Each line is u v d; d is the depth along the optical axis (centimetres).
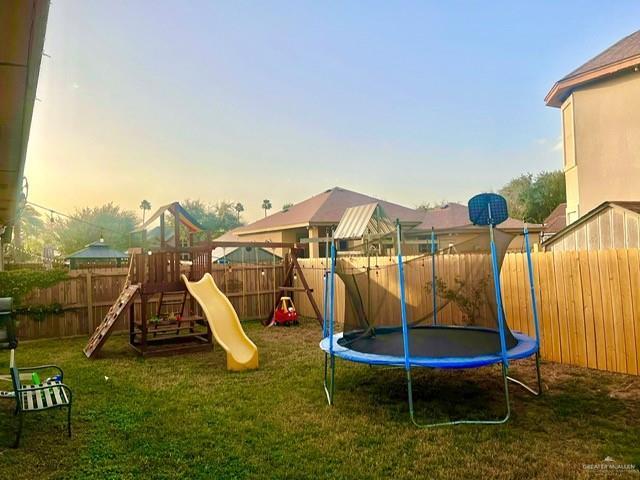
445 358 454
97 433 411
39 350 850
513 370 622
